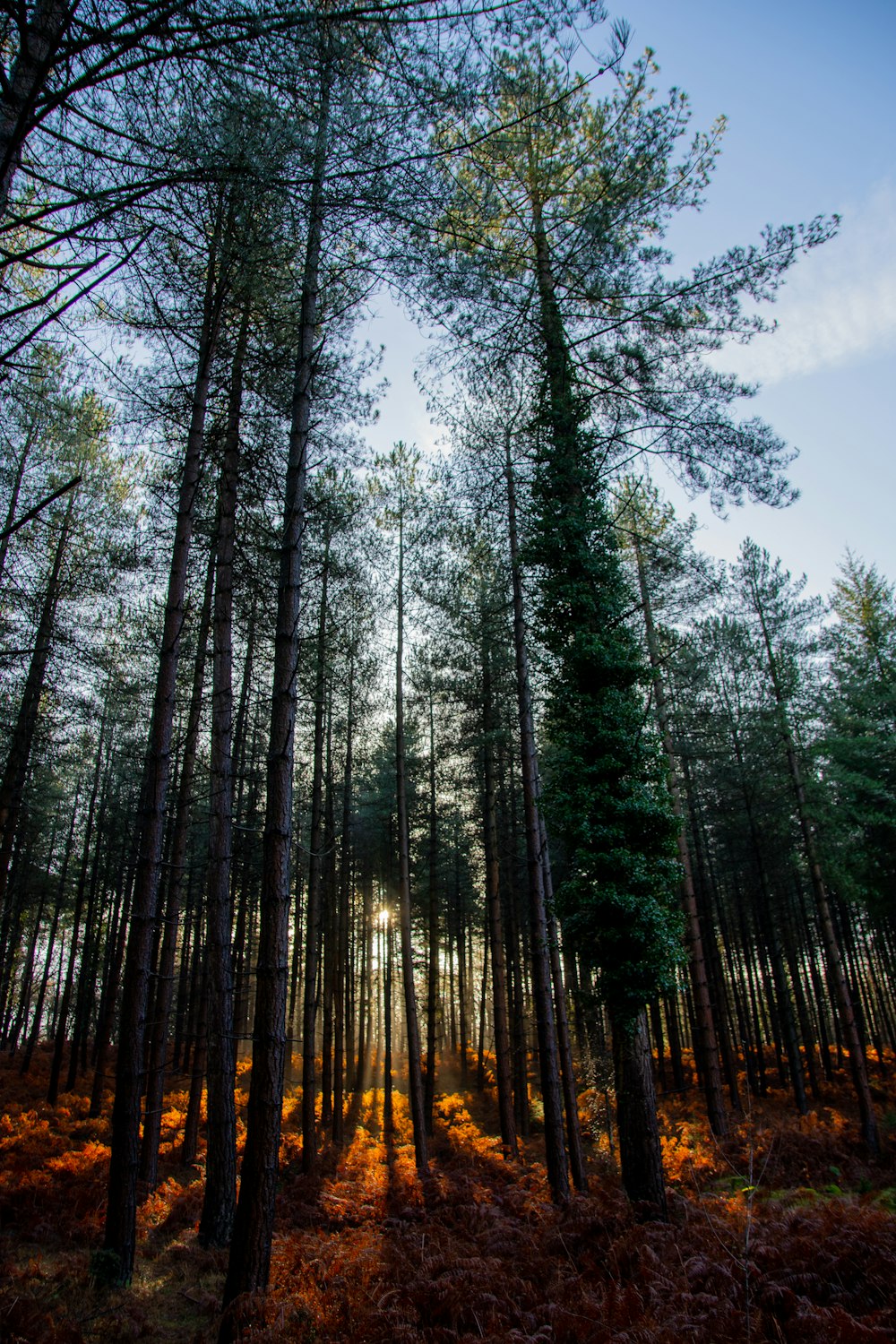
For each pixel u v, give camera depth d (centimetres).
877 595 2430
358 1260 718
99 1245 841
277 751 686
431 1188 1131
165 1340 616
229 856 985
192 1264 783
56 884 2562
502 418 1278
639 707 986
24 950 3170
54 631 1228
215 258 468
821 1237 660
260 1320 538
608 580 1058
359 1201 1110
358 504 1478
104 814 2277
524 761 1287
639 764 958
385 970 2552
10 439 1003
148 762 826
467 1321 591
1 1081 1992
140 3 272
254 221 423
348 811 2100
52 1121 1549
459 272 508
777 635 1981
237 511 1120
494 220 455
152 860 790
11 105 288
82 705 1282
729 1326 505
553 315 820
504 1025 1507
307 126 356
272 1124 593
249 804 1802
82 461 1289
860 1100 1534
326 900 2183
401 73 346
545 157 746
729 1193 1026
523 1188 1145
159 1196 1047
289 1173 1322
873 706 2239
